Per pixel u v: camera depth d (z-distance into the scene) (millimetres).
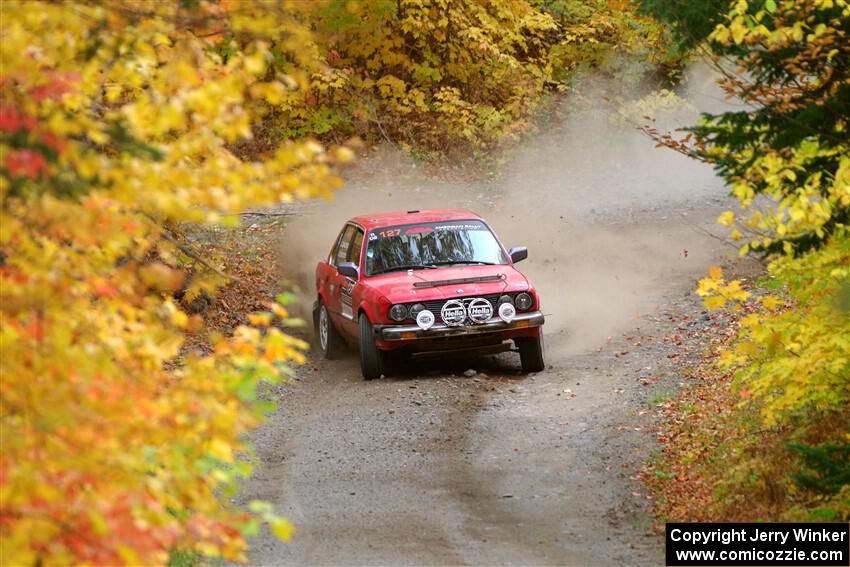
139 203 16953
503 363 53375
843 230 28469
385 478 36594
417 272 50906
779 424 35656
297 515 33000
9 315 16375
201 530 16594
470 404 45344
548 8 114375
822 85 26906
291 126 101125
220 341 18719
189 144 17953
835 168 27859
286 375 52156
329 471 37719
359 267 51875
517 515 32406
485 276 49875
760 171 27297
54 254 17125
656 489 34156
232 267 70250
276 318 63875
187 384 17531
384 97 104688
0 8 16359
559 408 43906
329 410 45656
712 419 38781
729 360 32156
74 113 18125
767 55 27484
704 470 34625
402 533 30875
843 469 28109
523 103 104875
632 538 30016
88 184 16062
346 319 52562
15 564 14484
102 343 17516
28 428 15695
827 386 30375
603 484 35000
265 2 17984
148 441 16375
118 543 14516
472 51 106250
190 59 17906
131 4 17406
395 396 46625
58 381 15578
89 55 17250
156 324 19094
